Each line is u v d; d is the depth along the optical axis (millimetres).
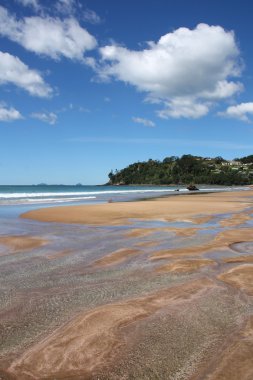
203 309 5711
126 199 43469
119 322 5176
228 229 15383
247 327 5016
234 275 7781
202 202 35375
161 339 4648
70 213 22719
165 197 49438
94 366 4031
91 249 10859
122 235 13719
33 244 11680
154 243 11906
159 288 6867
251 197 48750
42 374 3891
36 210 24734
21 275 7848
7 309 5707
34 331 4891
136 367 4000
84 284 7156
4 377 3838
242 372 3883
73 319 5281
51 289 6809
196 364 4043
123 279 7539
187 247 11156
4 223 17625
